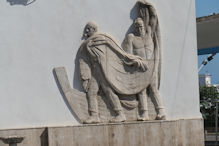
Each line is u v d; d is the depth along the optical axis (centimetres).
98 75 1057
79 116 1024
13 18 949
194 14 1310
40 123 968
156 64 1159
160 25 1212
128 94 1099
